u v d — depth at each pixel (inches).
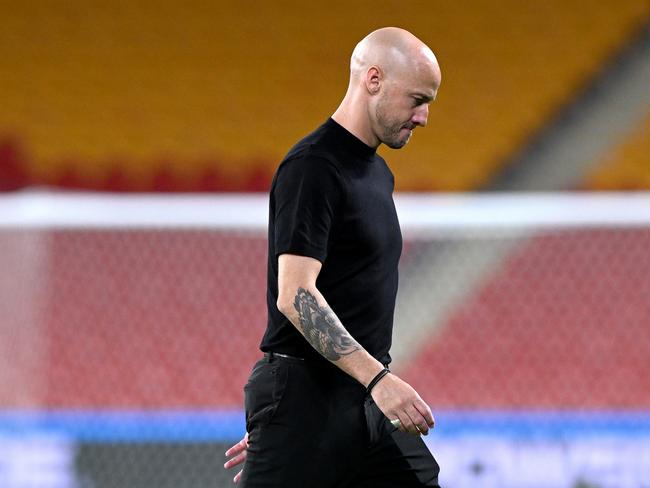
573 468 770.8
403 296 1003.3
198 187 1332.4
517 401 984.3
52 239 1064.2
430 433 779.4
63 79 1374.3
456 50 1354.6
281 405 353.4
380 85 349.1
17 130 1352.1
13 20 1396.4
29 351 1015.6
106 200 830.5
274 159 1347.2
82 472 775.7
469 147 1309.1
